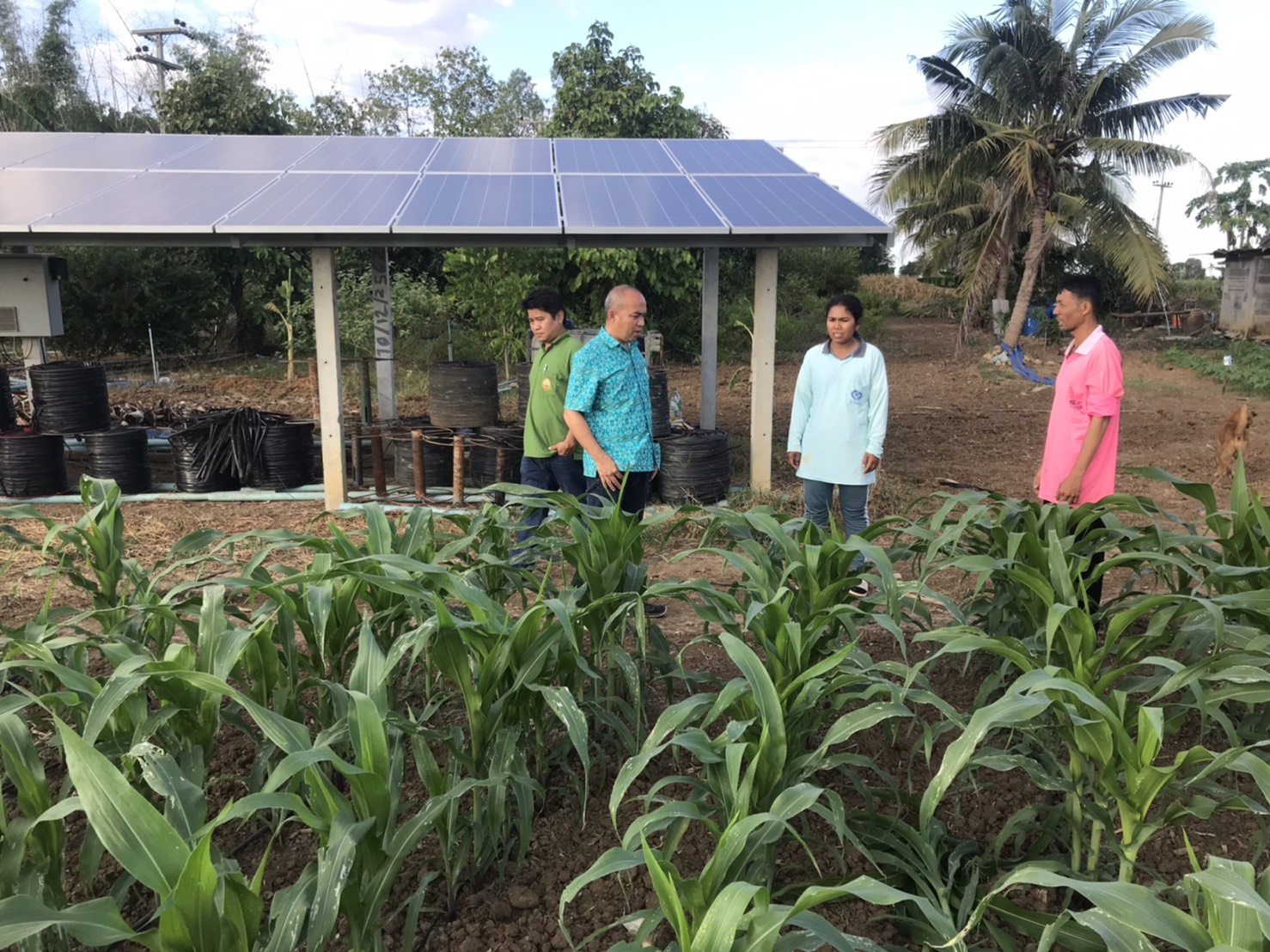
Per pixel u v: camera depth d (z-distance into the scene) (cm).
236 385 1480
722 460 697
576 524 278
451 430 764
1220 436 822
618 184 729
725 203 677
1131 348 2136
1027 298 1833
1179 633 269
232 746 300
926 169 1898
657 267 1614
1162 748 298
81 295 1728
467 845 226
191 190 679
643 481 427
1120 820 223
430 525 295
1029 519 307
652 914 180
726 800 196
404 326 1736
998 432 1106
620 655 255
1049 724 250
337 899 159
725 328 1864
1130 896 130
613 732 298
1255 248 2147
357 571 231
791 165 808
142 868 138
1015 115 1823
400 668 327
